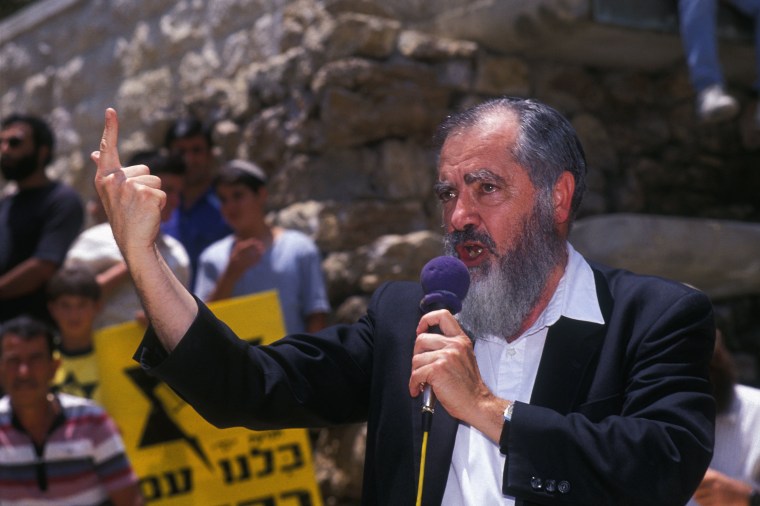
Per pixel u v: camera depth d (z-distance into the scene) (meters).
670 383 2.05
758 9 6.21
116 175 1.99
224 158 6.64
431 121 6.03
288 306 5.15
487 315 2.19
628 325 2.16
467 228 2.22
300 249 5.25
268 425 2.19
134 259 1.99
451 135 2.30
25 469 4.43
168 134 5.94
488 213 2.21
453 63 6.12
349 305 5.54
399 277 5.55
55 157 8.90
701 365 2.11
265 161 6.32
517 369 2.20
